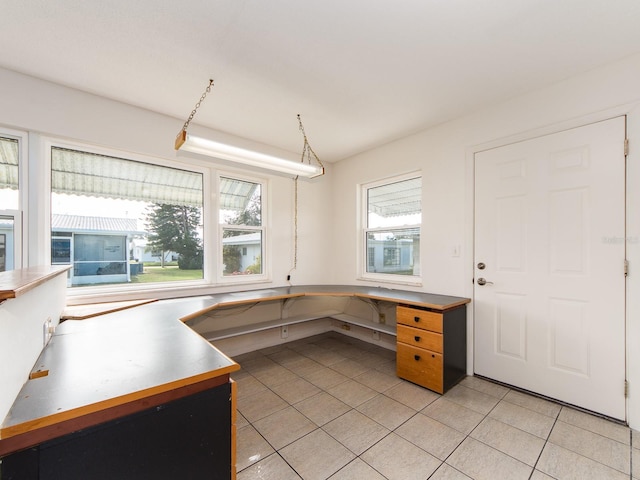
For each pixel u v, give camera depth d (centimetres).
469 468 154
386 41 174
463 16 154
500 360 248
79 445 80
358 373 276
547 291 223
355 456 163
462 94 235
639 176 184
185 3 146
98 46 179
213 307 231
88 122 233
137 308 220
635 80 185
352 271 389
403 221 340
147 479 89
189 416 98
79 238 242
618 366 192
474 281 264
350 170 393
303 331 387
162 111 264
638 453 163
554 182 219
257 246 352
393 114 270
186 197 298
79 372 102
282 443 175
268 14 153
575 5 146
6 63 195
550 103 220
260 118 278
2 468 71
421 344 246
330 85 222
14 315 87
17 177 211
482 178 259
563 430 184
